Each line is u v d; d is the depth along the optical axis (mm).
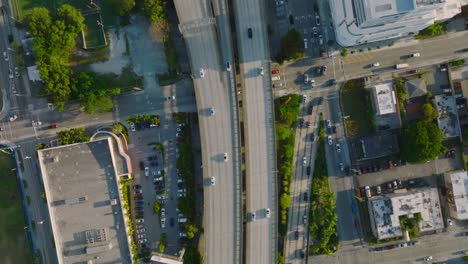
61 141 128875
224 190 125375
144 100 130000
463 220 132375
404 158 129750
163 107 130000
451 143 132125
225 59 124500
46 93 127875
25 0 128750
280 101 129375
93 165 126375
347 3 112812
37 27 123000
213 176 125125
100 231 126062
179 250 129875
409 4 102125
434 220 128000
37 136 130000
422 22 114312
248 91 125375
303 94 130375
